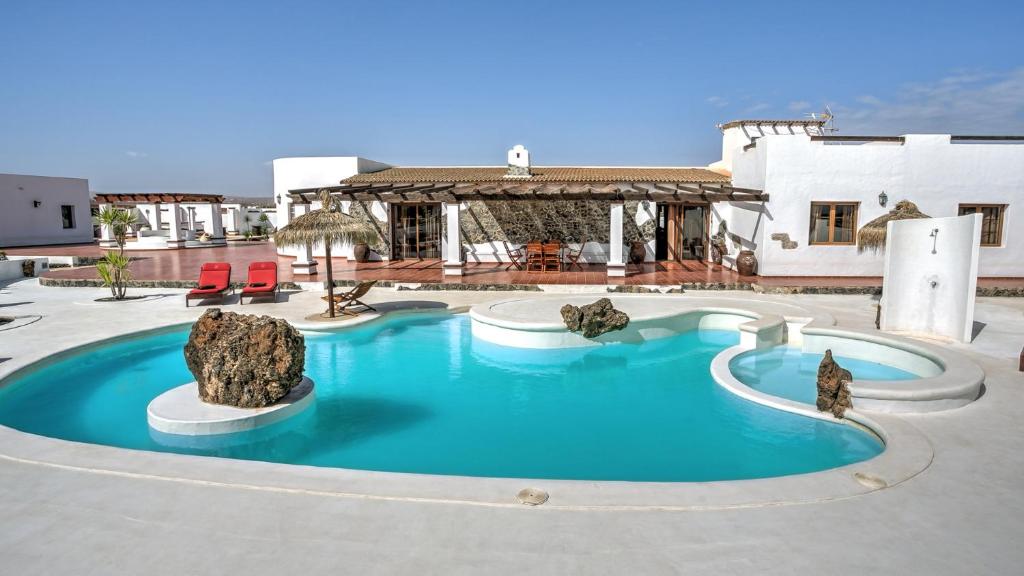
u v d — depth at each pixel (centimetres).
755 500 396
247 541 346
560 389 821
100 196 3194
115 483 422
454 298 1436
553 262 1800
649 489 408
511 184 1938
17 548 342
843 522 372
